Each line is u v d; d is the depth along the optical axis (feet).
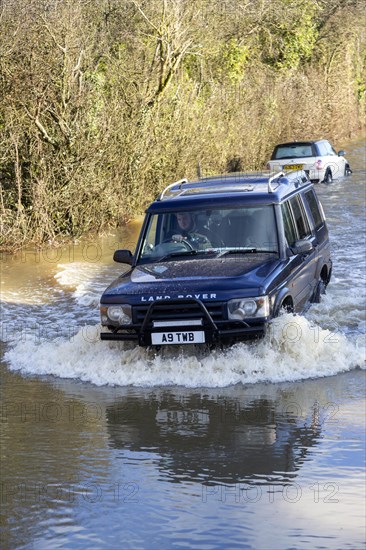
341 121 183.52
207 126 98.99
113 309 35.40
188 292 34.73
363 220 77.92
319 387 32.76
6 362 38.81
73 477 24.77
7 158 71.15
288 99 147.74
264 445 26.76
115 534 20.86
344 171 115.34
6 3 72.69
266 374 34.24
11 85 71.00
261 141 127.03
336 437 27.14
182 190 43.45
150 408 31.32
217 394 32.63
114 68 87.86
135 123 82.12
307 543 20.04
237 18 137.59
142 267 38.60
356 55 215.31
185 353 36.29
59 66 74.38
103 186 74.13
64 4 76.64
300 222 43.47
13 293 53.88
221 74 132.87
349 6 186.19
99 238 73.20
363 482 23.52
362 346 37.11
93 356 37.58
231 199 40.34
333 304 45.57
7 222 69.72
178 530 20.97
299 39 164.45
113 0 101.60
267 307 34.68
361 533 20.52
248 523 21.22
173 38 94.02
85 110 74.43
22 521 21.80
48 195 71.36
